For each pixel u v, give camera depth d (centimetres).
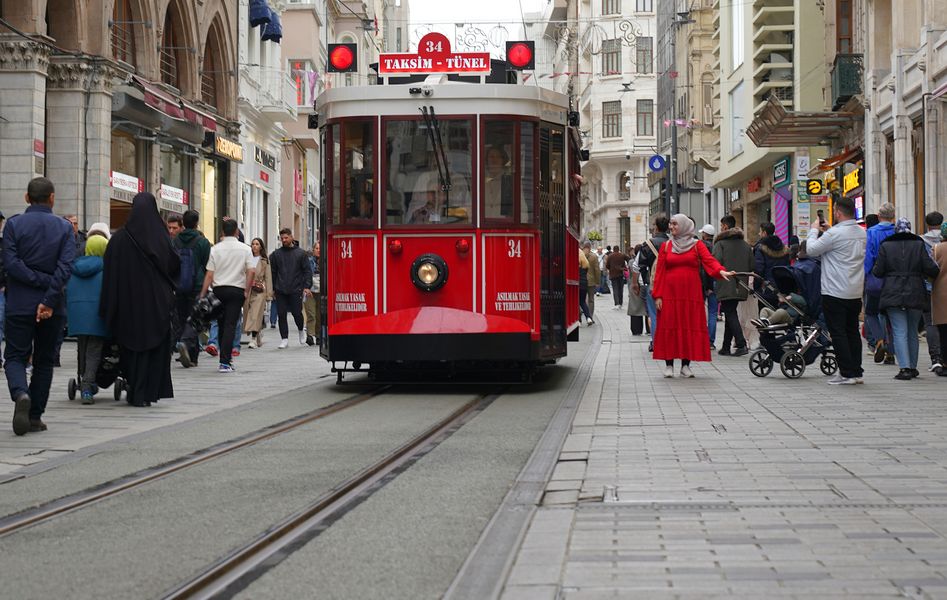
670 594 489
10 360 1032
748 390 1372
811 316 1562
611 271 3791
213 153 3834
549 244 1445
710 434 990
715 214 5725
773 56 4156
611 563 545
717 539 591
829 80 3500
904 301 1456
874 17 2956
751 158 4328
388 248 1396
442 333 1360
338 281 1414
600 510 674
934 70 2508
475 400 1318
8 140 2606
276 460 877
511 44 1518
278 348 2322
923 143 2617
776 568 529
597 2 8675
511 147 1397
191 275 1755
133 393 1259
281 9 5109
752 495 710
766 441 941
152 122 3145
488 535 615
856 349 1425
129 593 505
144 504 707
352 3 7012
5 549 592
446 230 1389
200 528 637
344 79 6838
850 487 732
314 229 6394
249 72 4456
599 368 1738
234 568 550
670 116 6669
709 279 2030
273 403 1295
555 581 513
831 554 555
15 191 2605
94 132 2862
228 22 3962
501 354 1366
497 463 862
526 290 1395
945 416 1091
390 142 1403
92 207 2864
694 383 1477
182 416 1173
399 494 737
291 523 642
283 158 5416
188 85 3600
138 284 1248
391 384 1524
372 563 556
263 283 2394
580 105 9431
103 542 606
